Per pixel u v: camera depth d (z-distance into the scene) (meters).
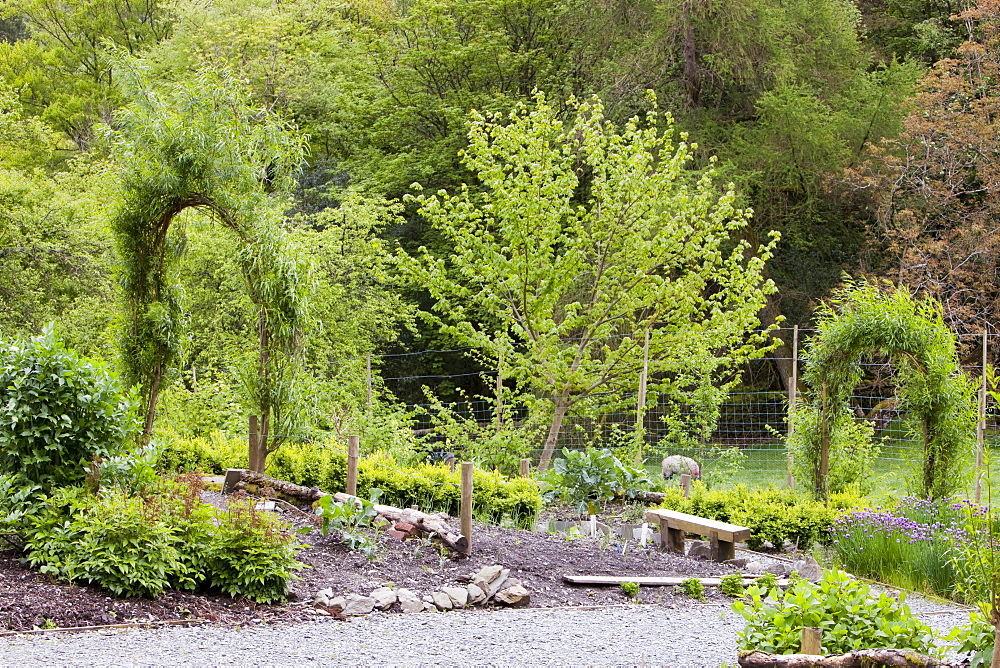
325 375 17.09
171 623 5.78
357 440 9.96
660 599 7.73
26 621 5.44
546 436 18.33
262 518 6.73
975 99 23.28
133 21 34.03
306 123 27.41
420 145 26.88
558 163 21.23
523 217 16.72
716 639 6.34
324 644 5.61
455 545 8.06
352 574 7.25
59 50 32.97
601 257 17.12
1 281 17.81
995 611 4.28
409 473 11.05
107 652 5.04
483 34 26.12
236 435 12.85
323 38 28.67
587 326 17.31
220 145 9.98
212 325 17.27
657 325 18.64
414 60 26.89
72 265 18.27
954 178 22.94
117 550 6.15
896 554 8.95
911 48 27.86
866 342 10.99
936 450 10.88
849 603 4.72
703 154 23.19
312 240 18.20
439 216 17.25
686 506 11.42
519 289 16.81
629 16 23.70
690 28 23.33
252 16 27.72
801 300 24.64
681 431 15.12
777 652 4.58
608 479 10.52
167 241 10.27
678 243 16.95
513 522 10.32
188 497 6.76
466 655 5.60
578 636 6.29
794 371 13.09
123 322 10.10
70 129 31.64
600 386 17.22
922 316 11.10
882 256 24.48
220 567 6.45
